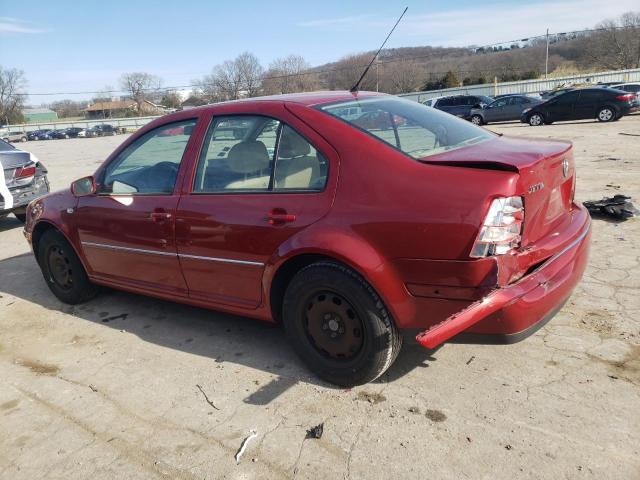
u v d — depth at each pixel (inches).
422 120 137.1
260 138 132.3
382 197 110.3
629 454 95.9
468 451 100.3
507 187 100.9
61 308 191.2
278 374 133.9
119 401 128.6
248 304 137.1
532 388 117.1
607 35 2736.2
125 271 166.6
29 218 196.7
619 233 215.0
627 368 121.0
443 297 105.9
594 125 756.6
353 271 114.4
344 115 127.6
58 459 110.0
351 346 120.3
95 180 170.9
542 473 93.4
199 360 144.7
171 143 152.3
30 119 4375.0
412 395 119.1
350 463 100.6
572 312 149.1
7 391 137.8
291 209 122.0
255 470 101.4
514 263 103.8
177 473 102.7
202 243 139.6
